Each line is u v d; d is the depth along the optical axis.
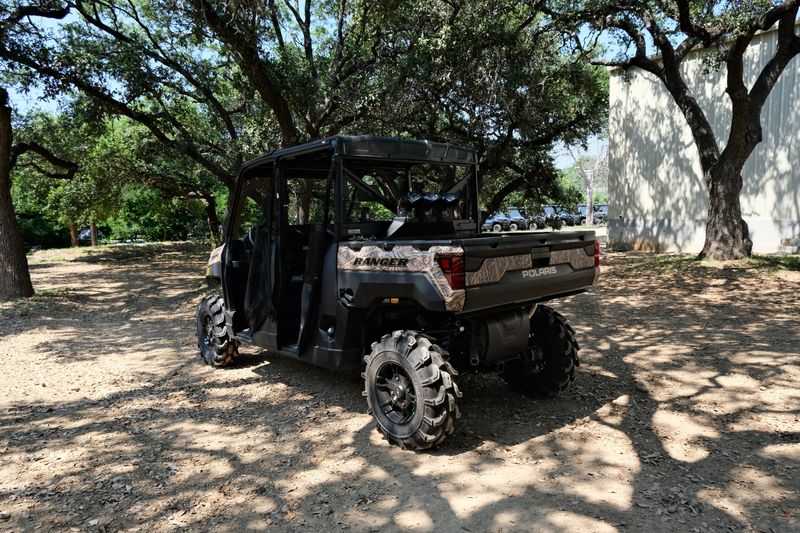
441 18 13.18
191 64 14.41
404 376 3.88
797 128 14.98
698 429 4.09
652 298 9.98
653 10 12.62
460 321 4.08
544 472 3.46
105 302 11.97
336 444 3.99
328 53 16.55
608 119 21.30
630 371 5.61
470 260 3.57
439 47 11.86
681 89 13.62
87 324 9.38
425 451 3.82
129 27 15.95
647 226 19.36
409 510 3.05
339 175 4.33
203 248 28.56
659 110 18.66
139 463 3.76
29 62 11.46
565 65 14.89
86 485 3.45
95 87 12.84
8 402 5.15
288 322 5.02
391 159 4.60
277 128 14.85
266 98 12.29
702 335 7.02
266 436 4.18
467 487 3.29
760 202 15.88
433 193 5.04
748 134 12.61
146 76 12.78
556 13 12.41
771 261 12.26
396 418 3.95
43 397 5.29
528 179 19.05
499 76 13.59
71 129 17.27
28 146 12.81
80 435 4.29
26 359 6.86
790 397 4.69
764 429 4.04
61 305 11.19
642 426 4.17
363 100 13.27
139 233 36.12
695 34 11.92
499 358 4.27
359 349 4.35
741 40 11.55
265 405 4.88
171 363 6.50
